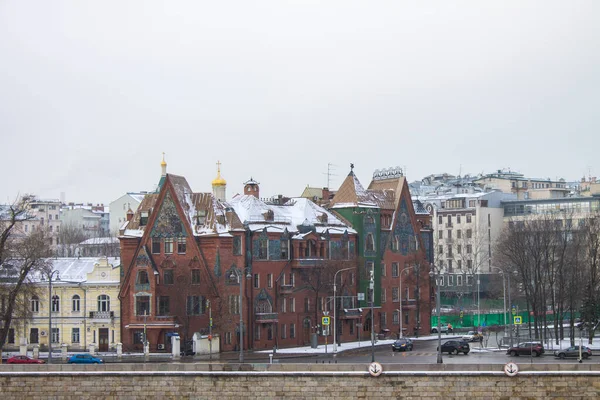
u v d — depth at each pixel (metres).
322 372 106.81
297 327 187.75
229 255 175.88
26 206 179.00
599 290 186.88
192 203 179.50
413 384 105.88
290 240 188.12
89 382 109.56
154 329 169.75
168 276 173.88
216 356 163.00
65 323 176.50
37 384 110.06
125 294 174.00
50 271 164.88
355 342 194.25
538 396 104.75
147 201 181.38
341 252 196.50
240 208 187.12
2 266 163.75
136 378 109.06
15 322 163.75
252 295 179.00
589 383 104.50
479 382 105.31
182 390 108.44
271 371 107.44
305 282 189.88
